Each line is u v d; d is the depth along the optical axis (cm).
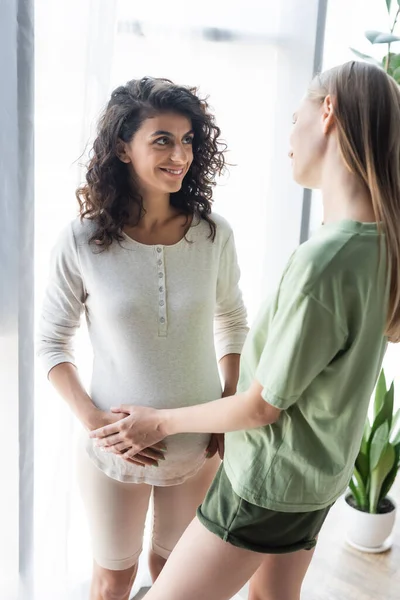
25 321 151
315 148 104
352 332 99
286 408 103
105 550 140
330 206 104
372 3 205
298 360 97
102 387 133
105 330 129
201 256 133
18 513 159
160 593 116
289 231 206
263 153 194
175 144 121
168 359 129
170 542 146
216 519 114
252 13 181
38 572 171
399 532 231
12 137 137
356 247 96
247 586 194
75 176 152
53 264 131
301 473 107
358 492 219
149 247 128
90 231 127
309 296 94
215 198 193
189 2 168
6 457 154
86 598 186
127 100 121
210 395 136
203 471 141
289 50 189
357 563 213
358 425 107
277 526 111
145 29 164
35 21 140
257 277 205
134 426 123
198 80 176
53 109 147
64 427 163
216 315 149
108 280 126
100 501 137
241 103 187
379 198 96
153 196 129
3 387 151
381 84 97
